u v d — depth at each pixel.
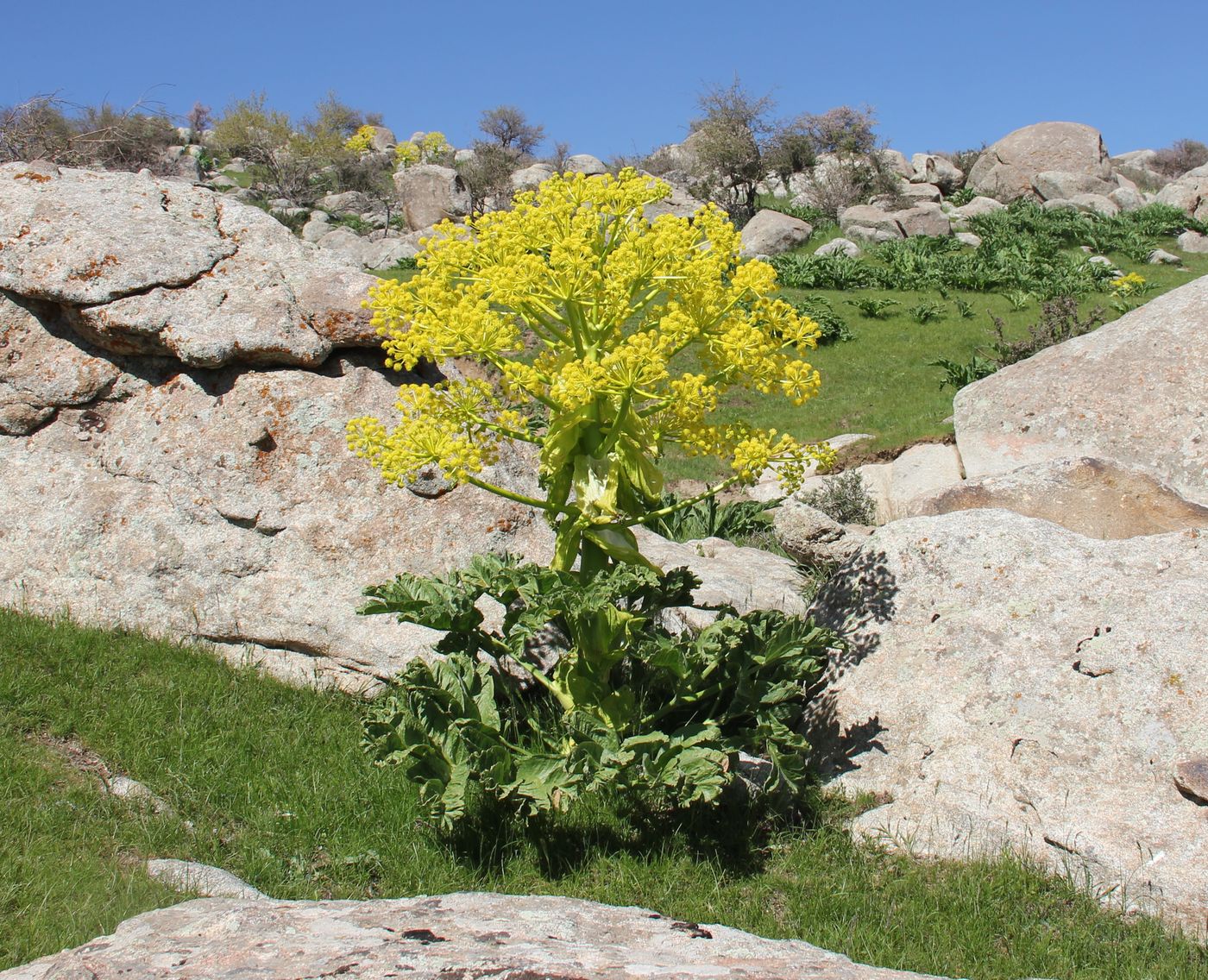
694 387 5.05
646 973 3.35
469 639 6.12
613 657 5.80
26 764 5.94
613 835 5.79
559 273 5.25
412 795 6.09
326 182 57.06
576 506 5.44
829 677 6.71
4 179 8.50
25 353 8.23
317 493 7.99
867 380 24.14
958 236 41.91
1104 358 12.09
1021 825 5.57
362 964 3.40
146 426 8.16
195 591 7.82
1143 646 5.76
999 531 6.60
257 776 6.23
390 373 8.45
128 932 3.91
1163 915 5.04
